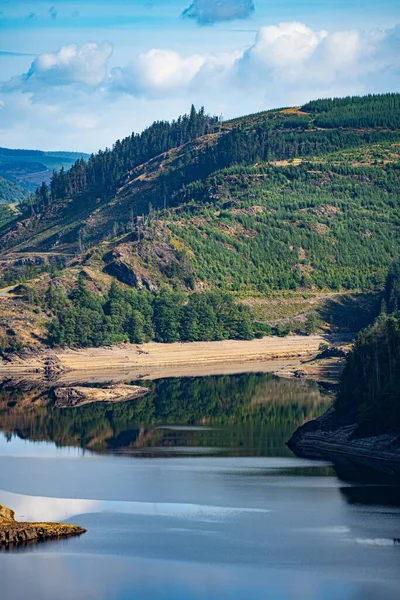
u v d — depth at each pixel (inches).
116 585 5305.1
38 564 5629.9
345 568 5502.0
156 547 5890.8
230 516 6520.7
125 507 6781.5
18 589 5260.8
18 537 6018.7
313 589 5216.5
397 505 6766.7
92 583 5324.8
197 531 6190.9
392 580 5319.9
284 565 5565.9
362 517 6461.6
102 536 6122.1
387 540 5969.5
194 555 5748.0
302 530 6186.0
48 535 6097.4
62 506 6830.7
